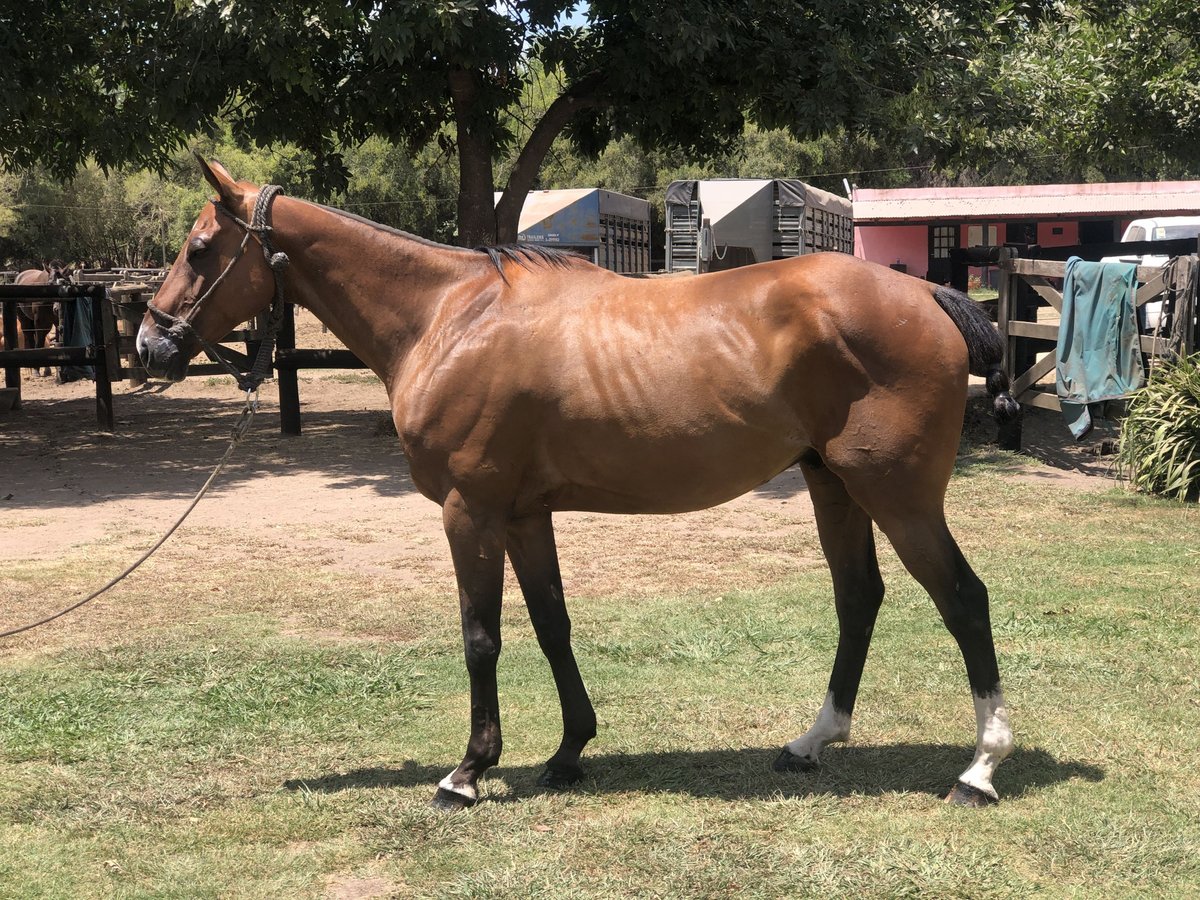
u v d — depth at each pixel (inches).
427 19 389.1
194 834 143.8
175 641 227.1
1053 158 1558.8
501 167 1444.4
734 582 268.8
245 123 515.5
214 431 560.4
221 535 331.6
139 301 568.4
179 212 1910.7
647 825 142.8
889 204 964.6
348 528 340.5
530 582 157.2
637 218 962.1
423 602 256.8
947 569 141.9
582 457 147.7
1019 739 166.6
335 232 157.3
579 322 147.6
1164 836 134.9
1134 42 557.9
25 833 145.2
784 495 386.9
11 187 1886.1
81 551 310.5
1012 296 451.8
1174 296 374.0
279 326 164.1
